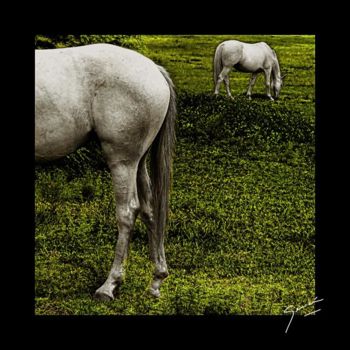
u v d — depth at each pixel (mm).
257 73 15664
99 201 8188
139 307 5289
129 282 5844
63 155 5211
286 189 9156
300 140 11734
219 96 14016
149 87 5105
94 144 9406
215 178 9570
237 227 7500
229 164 10312
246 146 11258
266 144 11367
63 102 4980
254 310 5352
